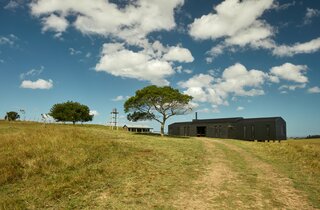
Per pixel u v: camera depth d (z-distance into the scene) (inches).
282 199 431.5
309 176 613.9
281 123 2295.8
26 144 754.2
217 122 2532.0
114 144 964.0
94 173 560.1
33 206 376.5
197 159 839.1
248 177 591.2
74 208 373.7
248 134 2292.1
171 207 385.7
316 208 392.2
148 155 843.4
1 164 563.8
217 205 398.3
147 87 2106.3
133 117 2108.8
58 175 538.3
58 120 3144.7
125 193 445.1
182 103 2060.8
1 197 409.1
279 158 899.4
